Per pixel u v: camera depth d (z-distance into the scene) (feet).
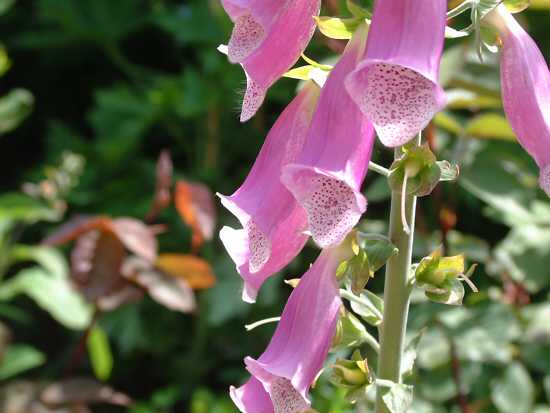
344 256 1.31
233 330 3.79
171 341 3.95
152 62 5.01
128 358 4.09
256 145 4.08
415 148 1.23
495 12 1.28
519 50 1.28
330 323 1.30
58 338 4.34
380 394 1.39
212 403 3.25
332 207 1.21
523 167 2.45
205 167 4.07
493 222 3.75
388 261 1.36
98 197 4.14
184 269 2.30
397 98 1.16
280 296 3.71
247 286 1.34
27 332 4.34
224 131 4.06
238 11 1.28
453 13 1.29
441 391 2.26
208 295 3.67
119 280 2.26
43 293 2.91
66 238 2.25
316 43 2.89
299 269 3.62
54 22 4.87
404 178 1.23
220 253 3.70
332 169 1.21
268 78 1.30
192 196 2.32
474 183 2.21
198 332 3.78
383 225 2.70
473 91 2.04
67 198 4.00
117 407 3.98
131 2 4.60
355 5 1.25
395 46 1.16
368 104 1.15
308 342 1.30
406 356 1.45
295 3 1.28
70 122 5.14
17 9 4.93
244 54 1.30
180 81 4.07
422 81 1.16
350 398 1.36
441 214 2.31
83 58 4.99
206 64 3.87
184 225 3.84
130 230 2.25
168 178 2.35
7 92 5.07
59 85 5.11
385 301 1.38
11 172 5.08
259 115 3.83
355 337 1.41
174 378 3.91
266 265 1.33
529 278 2.37
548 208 2.41
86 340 2.43
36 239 4.33
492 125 2.09
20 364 3.00
